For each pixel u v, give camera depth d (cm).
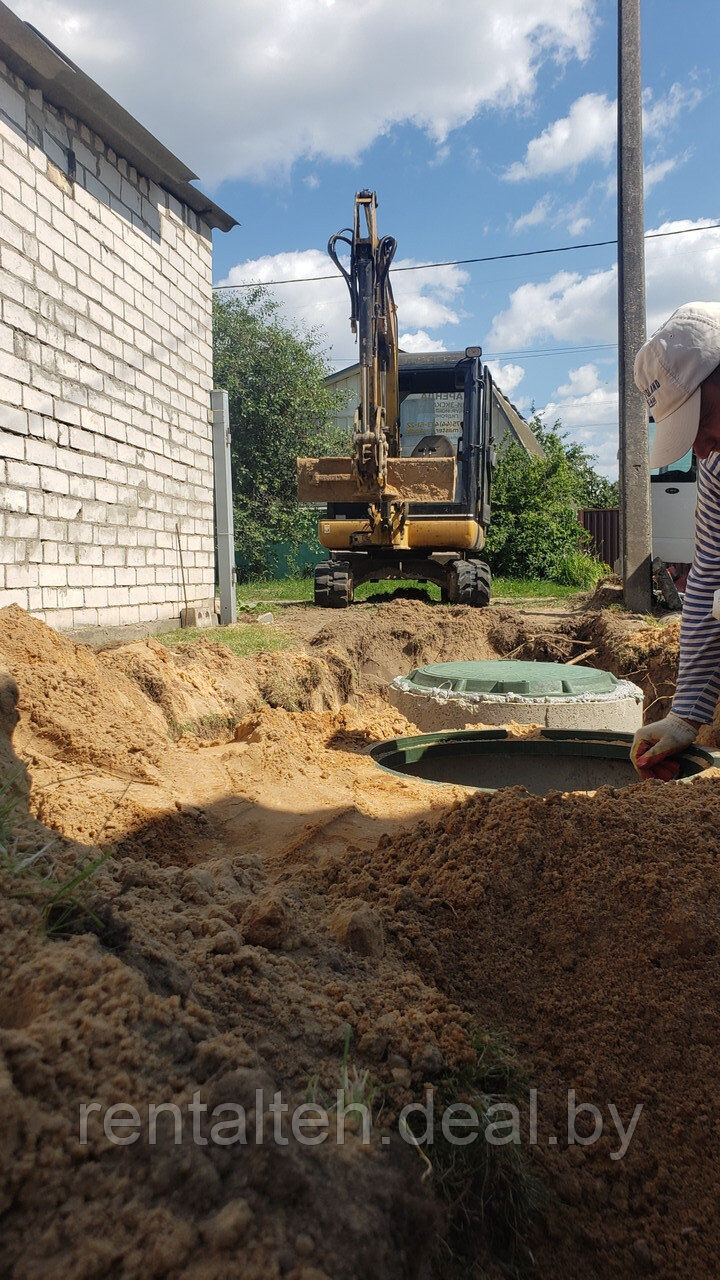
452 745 440
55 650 411
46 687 360
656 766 279
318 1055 143
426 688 518
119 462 818
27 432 657
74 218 734
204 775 355
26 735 331
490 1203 141
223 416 1045
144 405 876
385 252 1066
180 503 976
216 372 2375
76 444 734
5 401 628
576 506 2602
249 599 1475
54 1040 108
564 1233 143
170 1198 98
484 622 975
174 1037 123
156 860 258
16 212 643
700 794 250
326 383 2956
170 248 946
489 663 574
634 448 1064
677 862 209
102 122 753
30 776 290
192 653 622
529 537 2105
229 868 217
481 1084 159
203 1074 119
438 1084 150
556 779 448
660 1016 179
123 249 830
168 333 938
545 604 1316
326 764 389
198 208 1009
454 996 183
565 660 923
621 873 206
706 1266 138
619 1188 151
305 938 178
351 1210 105
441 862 229
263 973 158
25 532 655
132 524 848
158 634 852
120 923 147
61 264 711
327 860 253
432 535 1154
